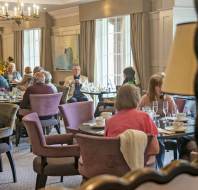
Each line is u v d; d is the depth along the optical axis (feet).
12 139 22.47
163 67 24.54
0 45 46.19
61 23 35.50
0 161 16.30
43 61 37.19
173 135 11.18
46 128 21.31
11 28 43.57
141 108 14.14
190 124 12.68
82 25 31.58
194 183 3.99
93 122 13.44
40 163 11.98
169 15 23.76
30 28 38.99
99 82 30.76
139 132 9.39
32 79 25.94
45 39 36.83
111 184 3.30
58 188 3.51
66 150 11.61
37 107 20.01
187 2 23.72
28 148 20.47
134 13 26.04
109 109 21.70
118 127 10.02
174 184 3.84
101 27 30.48
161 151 13.94
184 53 5.20
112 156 9.48
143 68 25.71
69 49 34.47
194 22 5.09
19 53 41.60
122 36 29.25
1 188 14.43
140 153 9.34
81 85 26.84
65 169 11.68
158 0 24.66
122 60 29.37
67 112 14.78
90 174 9.93
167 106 14.56
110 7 28.25
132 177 3.50
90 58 30.83
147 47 25.57
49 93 20.62
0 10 30.86
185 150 13.35
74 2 30.17
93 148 9.62
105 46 30.50
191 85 5.05
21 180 15.35
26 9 32.60
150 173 3.60
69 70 34.63
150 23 25.52
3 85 25.90
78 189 3.30
